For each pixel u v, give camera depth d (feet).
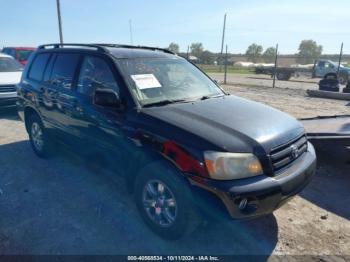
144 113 9.94
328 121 19.27
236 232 10.48
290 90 55.52
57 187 13.44
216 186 8.12
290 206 12.26
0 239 9.89
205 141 8.48
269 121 10.19
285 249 9.65
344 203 12.59
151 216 10.16
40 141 16.39
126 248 9.59
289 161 9.60
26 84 16.37
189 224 9.04
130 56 12.05
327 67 87.45
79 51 13.21
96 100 10.34
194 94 12.18
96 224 10.77
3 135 21.31
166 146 9.00
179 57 14.33
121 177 11.19
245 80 84.07
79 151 13.05
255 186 8.26
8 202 12.18
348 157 15.79
